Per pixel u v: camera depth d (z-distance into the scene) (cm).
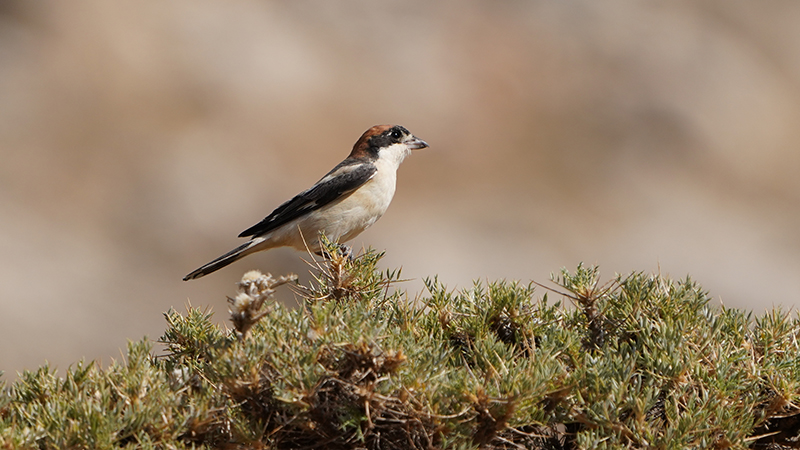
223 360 287
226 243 1627
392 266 1540
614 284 377
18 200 1611
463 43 2277
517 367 298
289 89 2019
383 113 2039
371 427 283
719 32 2555
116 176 1720
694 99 2261
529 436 312
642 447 292
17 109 1820
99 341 1334
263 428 287
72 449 273
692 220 1941
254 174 1791
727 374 314
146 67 1995
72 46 1995
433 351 313
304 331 296
